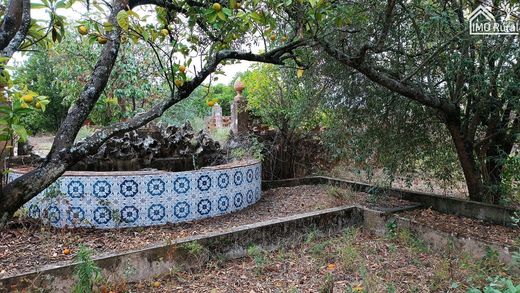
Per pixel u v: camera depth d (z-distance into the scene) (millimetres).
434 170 5578
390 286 2879
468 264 3342
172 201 4559
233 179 5152
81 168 4871
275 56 2752
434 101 4172
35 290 2648
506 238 3891
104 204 4289
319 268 3422
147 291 2953
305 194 6168
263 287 3043
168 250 3277
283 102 7074
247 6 2484
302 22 2922
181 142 5680
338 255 3678
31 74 10039
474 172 4910
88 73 6715
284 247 3990
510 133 4551
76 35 6516
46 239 3832
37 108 1439
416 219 4523
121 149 5137
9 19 1372
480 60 4023
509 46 3766
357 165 5883
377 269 3367
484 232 4129
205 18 2334
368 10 3967
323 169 7480
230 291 2969
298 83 6094
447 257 3660
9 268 3080
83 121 1510
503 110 4480
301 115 6078
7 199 1279
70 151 1422
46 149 6930
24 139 1267
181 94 1879
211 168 4980
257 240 3871
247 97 7605
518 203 4941
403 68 4477
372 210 4676
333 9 3164
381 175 6020
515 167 4512
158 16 2203
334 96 5492
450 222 4512
